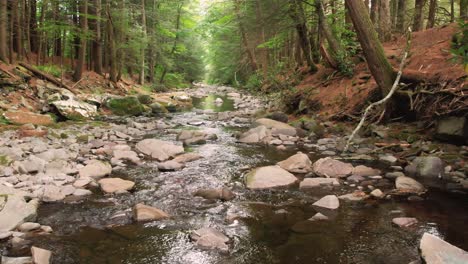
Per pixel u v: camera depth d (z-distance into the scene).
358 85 12.16
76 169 7.02
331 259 3.82
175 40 36.28
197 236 4.30
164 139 10.91
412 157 7.55
